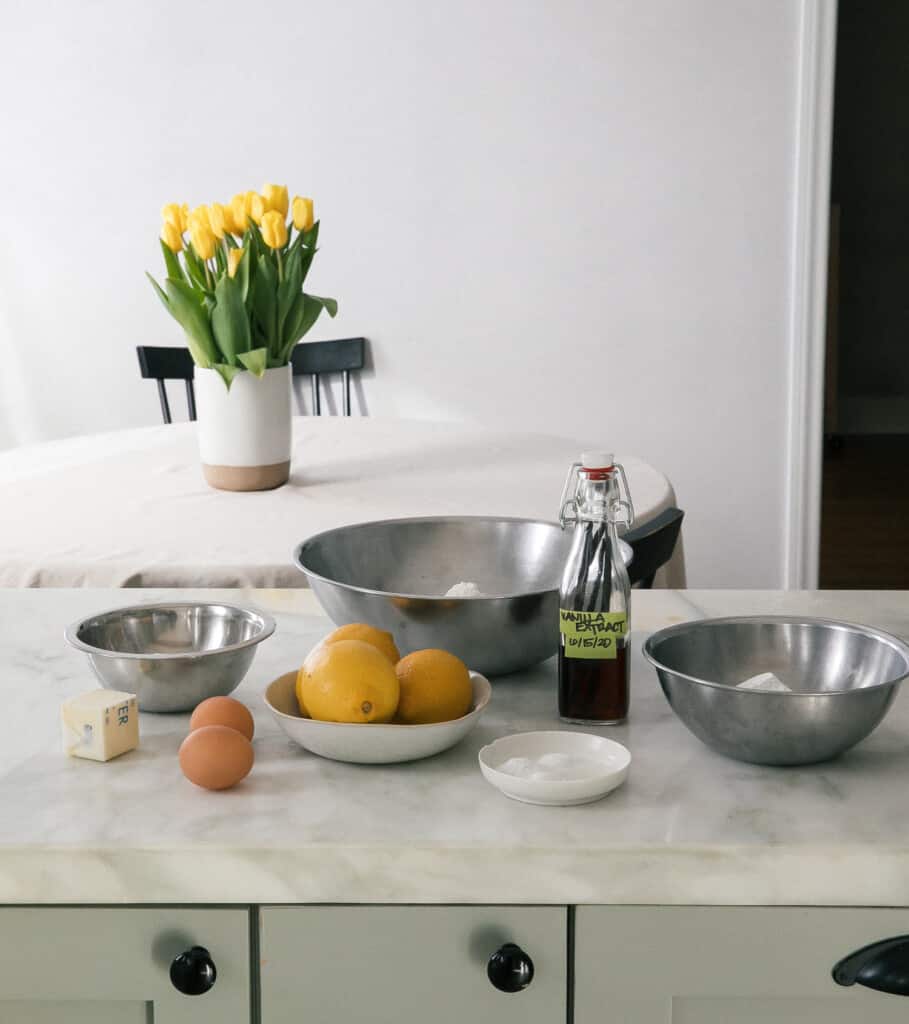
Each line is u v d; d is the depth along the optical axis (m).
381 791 0.86
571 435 3.69
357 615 1.08
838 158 6.66
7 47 3.58
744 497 3.69
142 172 3.62
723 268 3.57
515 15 3.47
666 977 0.79
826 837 0.78
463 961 0.79
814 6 3.41
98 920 0.79
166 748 0.95
